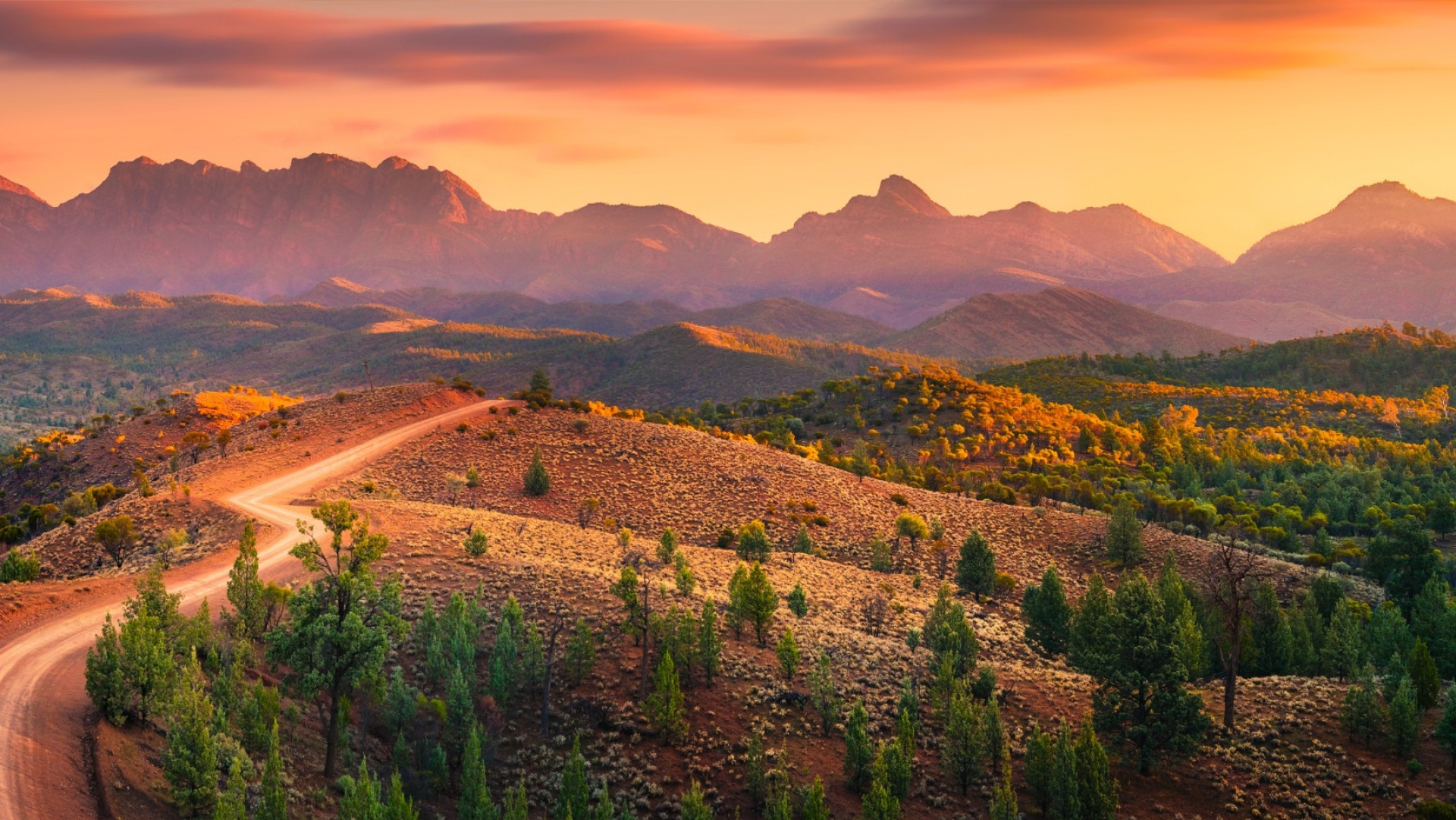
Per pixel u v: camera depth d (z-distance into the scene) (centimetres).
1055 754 5597
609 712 6347
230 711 5025
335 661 5209
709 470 14938
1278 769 6047
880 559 11912
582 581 8038
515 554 8875
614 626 7338
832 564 11519
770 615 7581
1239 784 5969
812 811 5034
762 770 5747
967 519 14150
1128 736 6244
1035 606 8812
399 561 8231
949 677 6631
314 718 5806
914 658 7788
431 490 13125
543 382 19188
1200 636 7700
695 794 5216
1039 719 6750
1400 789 5778
